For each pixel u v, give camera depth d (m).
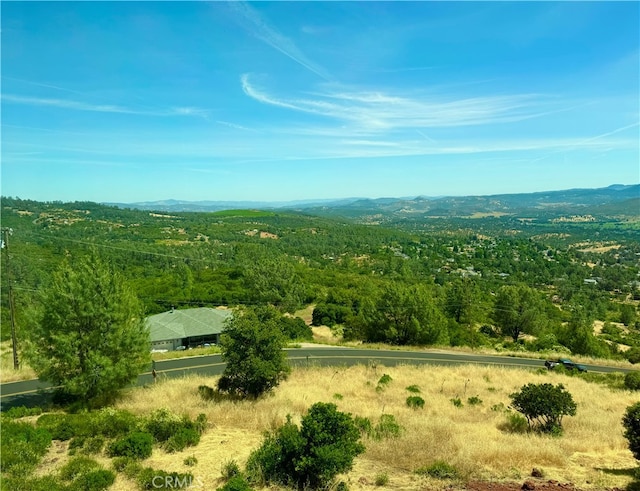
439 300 72.38
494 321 64.69
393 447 12.52
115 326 19.41
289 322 52.59
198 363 32.81
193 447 12.62
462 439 13.52
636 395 26.38
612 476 11.09
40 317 19.05
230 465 10.60
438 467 10.80
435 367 32.84
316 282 87.25
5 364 31.20
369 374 29.48
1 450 11.42
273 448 10.62
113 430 13.53
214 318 48.16
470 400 22.59
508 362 38.16
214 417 15.73
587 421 18.22
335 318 64.94
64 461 11.70
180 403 18.41
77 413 17.50
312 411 10.60
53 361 18.94
